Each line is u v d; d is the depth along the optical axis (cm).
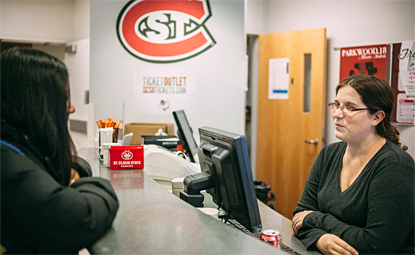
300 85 425
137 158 204
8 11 507
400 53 347
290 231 177
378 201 148
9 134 99
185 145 276
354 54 383
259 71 468
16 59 100
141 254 94
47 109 101
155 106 387
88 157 243
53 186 94
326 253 152
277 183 454
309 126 416
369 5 370
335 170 173
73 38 580
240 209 141
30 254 98
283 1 459
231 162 138
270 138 459
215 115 384
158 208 130
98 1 381
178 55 382
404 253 149
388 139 163
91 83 389
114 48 385
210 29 377
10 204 91
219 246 100
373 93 156
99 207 99
